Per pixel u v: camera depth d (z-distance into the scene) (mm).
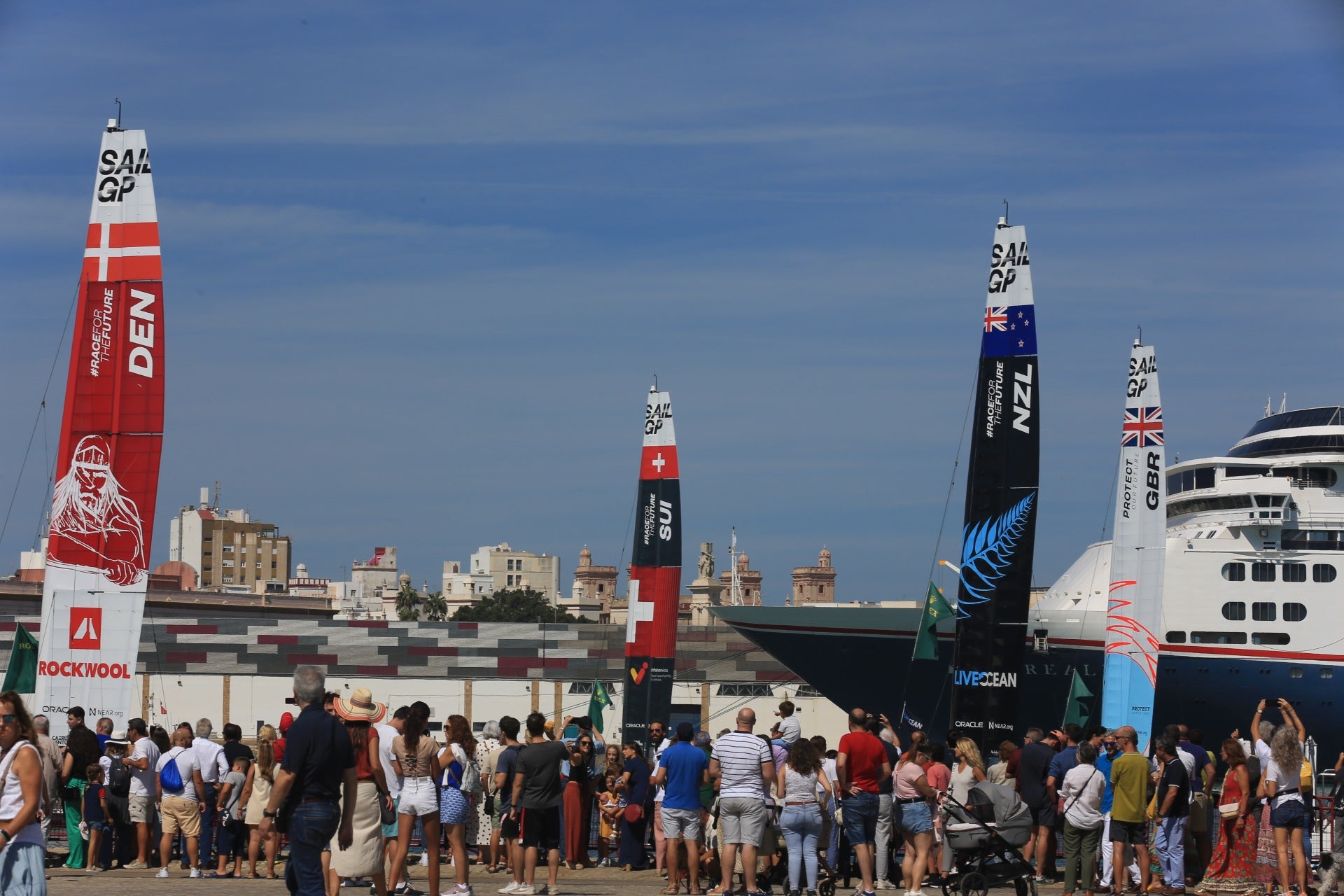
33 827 19531
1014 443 39594
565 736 40531
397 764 27469
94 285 40938
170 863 36969
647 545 58812
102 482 40469
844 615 84938
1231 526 83312
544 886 30438
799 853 29156
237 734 34875
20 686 46375
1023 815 28328
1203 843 34594
